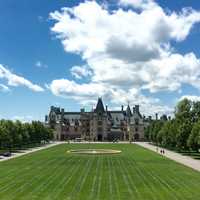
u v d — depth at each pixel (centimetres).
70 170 8144
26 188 5778
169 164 9606
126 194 5284
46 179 6744
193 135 12050
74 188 5775
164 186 6016
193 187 5922
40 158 11338
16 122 17100
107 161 10412
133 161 10456
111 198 4991
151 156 12362
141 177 7062
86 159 11050
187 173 7700
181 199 4947
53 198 4984
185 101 14662
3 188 5788
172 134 14750
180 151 15150
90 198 4988
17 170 8144
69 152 14038
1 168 8538
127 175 7331
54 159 11006
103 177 7019
